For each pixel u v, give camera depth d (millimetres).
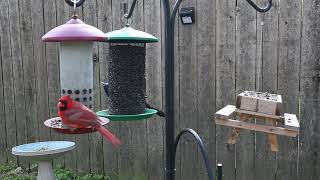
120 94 1356
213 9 1905
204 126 1983
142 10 2051
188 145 2039
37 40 2357
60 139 2385
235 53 1885
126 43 1354
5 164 2584
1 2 2428
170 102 1044
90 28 1096
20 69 2432
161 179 2127
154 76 2068
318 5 1734
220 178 1029
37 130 2441
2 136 2557
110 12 2129
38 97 2406
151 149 2137
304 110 1794
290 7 1773
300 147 1823
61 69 1188
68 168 2379
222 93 1927
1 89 2510
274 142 1162
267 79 1837
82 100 1186
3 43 2457
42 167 2055
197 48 1956
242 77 1882
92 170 2312
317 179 1803
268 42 1822
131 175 2203
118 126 2205
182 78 2004
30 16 2355
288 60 1798
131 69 1376
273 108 1170
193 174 2041
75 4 1101
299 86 1792
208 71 1947
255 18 1833
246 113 1194
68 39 1049
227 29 1889
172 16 1023
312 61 1763
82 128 1021
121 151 2217
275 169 1870
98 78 2188
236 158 1937
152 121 2119
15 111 2492
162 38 2025
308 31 1757
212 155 1982
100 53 2172
